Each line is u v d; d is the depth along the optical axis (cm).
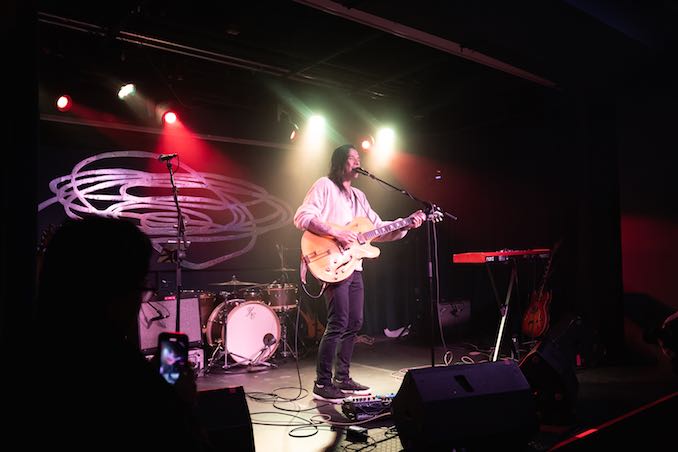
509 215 707
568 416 296
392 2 344
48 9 406
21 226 191
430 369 242
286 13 442
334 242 348
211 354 530
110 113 527
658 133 507
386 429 294
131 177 598
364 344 643
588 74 475
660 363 453
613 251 501
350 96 647
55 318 87
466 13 358
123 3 405
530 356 303
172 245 368
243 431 196
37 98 200
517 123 691
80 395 81
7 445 80
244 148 670
